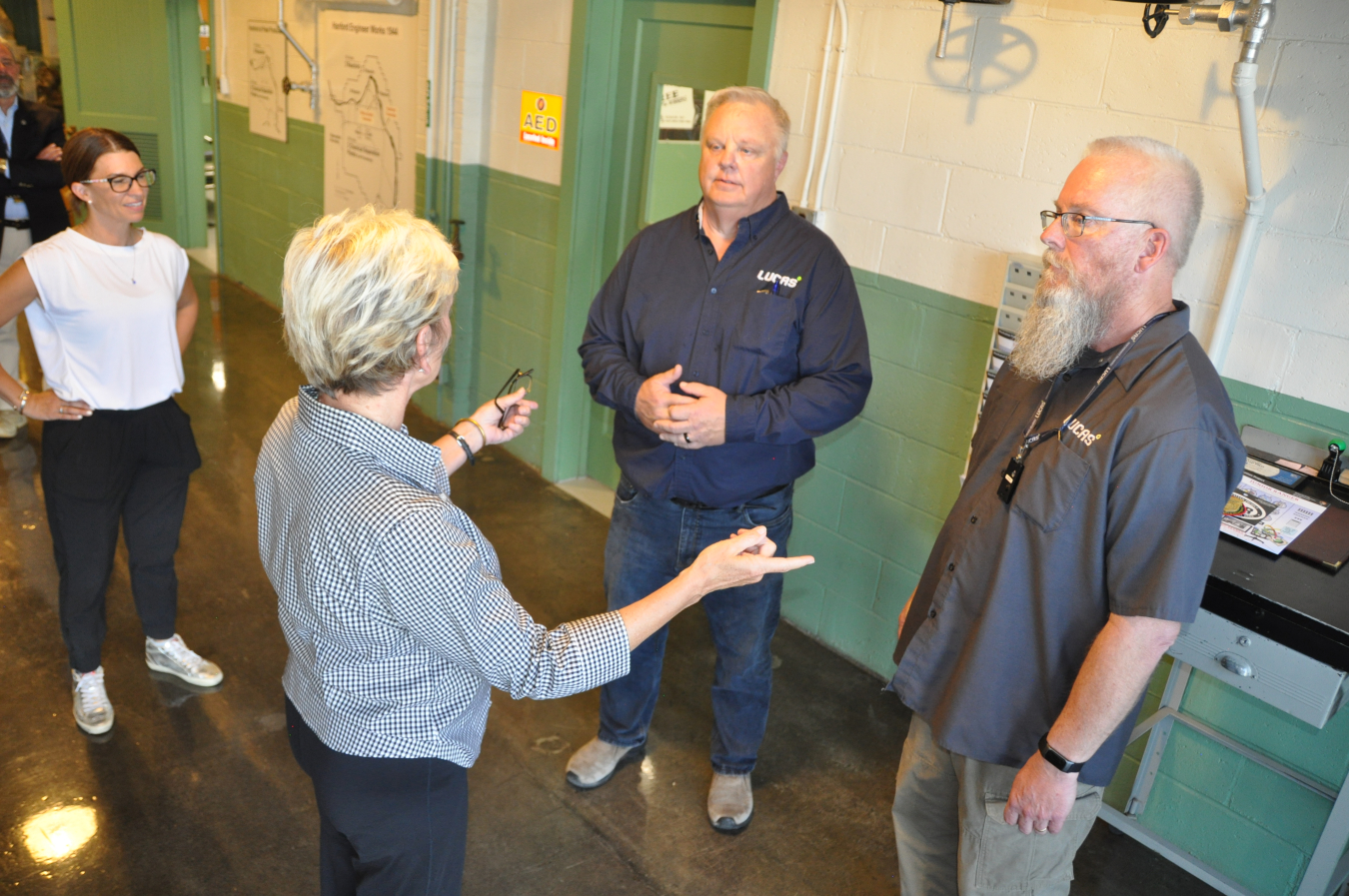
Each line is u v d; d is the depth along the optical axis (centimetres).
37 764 226
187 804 219
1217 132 198
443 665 127
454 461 163
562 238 373
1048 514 142
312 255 114
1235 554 169
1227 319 200
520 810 226
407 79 431
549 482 406
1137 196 138
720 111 198
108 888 195
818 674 289
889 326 268
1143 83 208
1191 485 129
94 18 655
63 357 214
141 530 244
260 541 133
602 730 239
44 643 271
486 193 415
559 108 364
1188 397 132
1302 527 176
